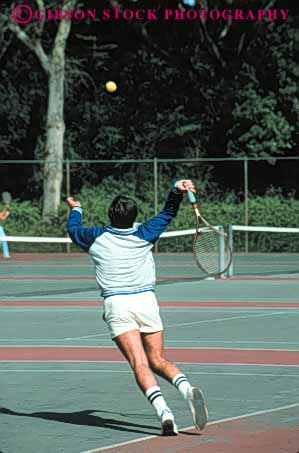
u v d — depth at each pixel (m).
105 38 66.81
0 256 52.88
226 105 59.88
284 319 26.00
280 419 14.20
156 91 65.19
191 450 12.27
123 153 65.25
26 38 57.41
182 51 64.88
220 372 18.30
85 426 13.89
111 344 21.95
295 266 44.66
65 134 65.12
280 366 18.94
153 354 13.24
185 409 15.02
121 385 17.11
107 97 65.75
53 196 56.56
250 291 33.00
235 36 63.69
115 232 13.15
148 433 13.38
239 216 53.41
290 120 58.81
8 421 14.28
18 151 66.19
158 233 13.13
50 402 15.67
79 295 32.75
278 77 58.56
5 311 28.45
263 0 62.31
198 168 58.56
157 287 34.59
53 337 23.08
